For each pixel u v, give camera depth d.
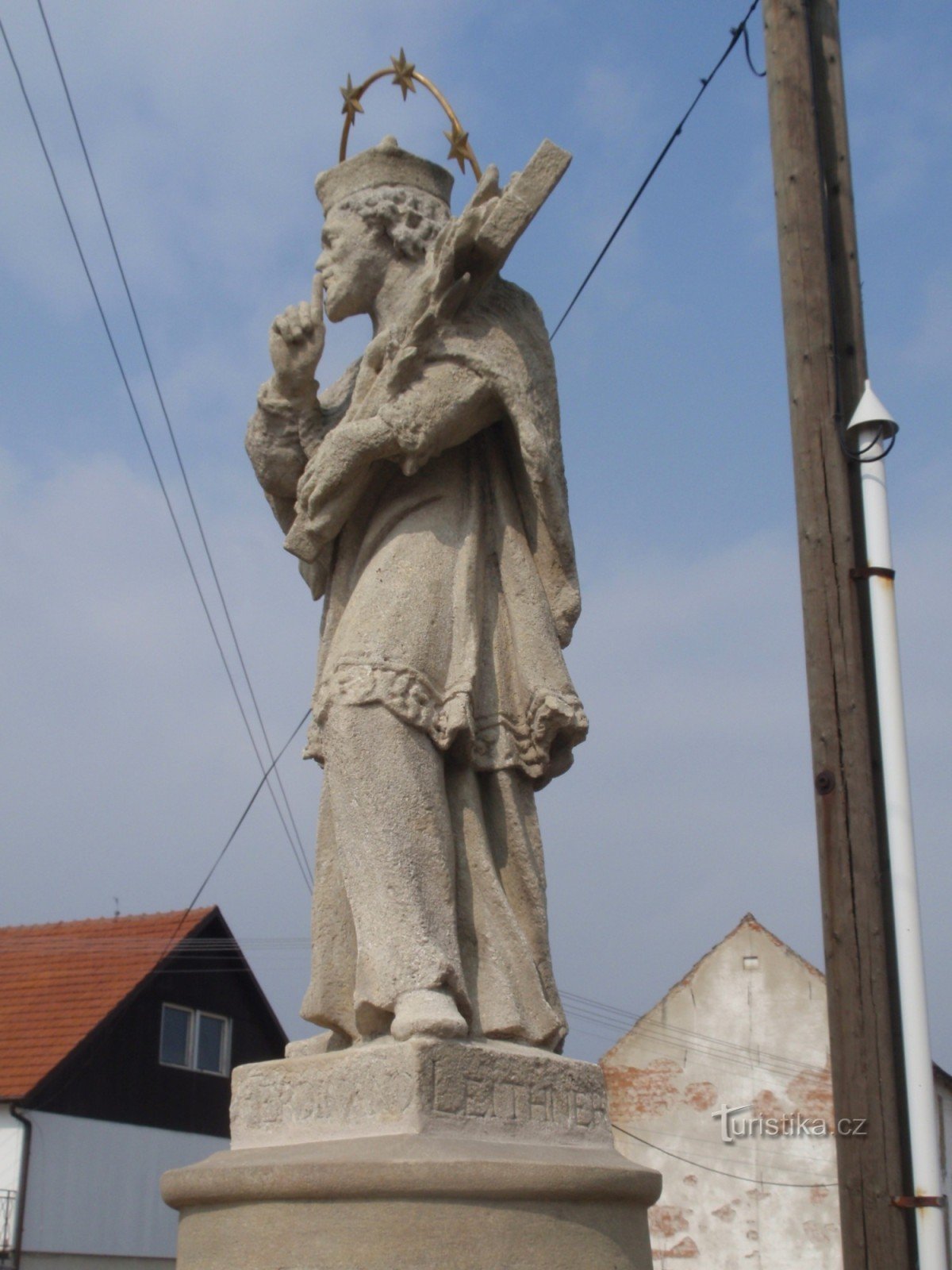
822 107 6.04
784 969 20.03
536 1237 3.05
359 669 3.64
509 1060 3.37
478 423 3.93
